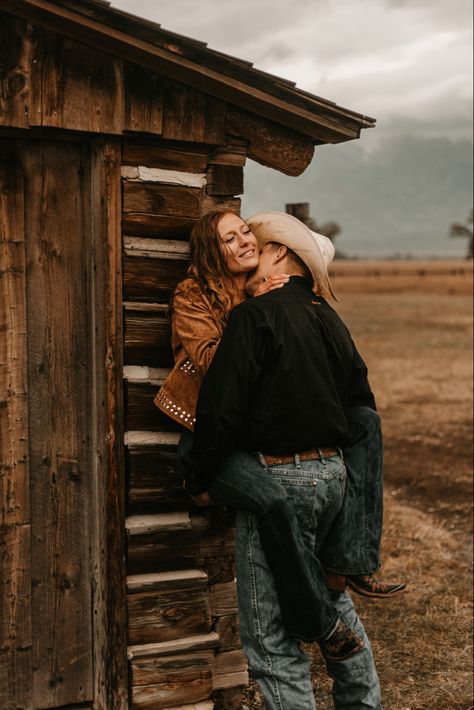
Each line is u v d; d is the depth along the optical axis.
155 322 3.03
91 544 3.15
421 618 4.67
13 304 2.95
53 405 3.05
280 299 2.62
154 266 3.01
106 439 2.99
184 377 2.81
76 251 3.02
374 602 4.93
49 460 3.06
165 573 3.13
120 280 2.97
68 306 3.03
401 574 5.38
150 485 3.06
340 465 2.65
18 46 2.71
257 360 2.51
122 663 3.07
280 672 2.57
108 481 3.00
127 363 3.03
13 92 2.72
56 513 3.09
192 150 3.05
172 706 3.11
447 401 12.16
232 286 2.83
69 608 3.15
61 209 2.98
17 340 2.97
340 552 2.72
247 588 2.62
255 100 3.02
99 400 3.02
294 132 3.20
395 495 7.43
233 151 3.13
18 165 2.92
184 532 3.13
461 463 8.57
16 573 3.05
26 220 2.95
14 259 2.94
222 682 3.30
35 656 3.12
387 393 12.84
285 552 2.48
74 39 2.76
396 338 21.02
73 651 3.17
